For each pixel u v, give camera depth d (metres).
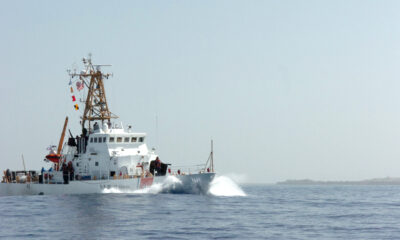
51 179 123.94
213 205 98.12
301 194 170.88
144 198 105.50
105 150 116.81
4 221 75.56
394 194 178.25
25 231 66.19
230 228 68.94
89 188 115.56
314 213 91.12
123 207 90.81
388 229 70.12
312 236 63.81
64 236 62.25
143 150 121.62
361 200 133.88
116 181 113.94
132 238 60.75
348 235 64.75
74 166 121.25
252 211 90.94
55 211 86.50
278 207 102.00
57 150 136.50
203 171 116.25
